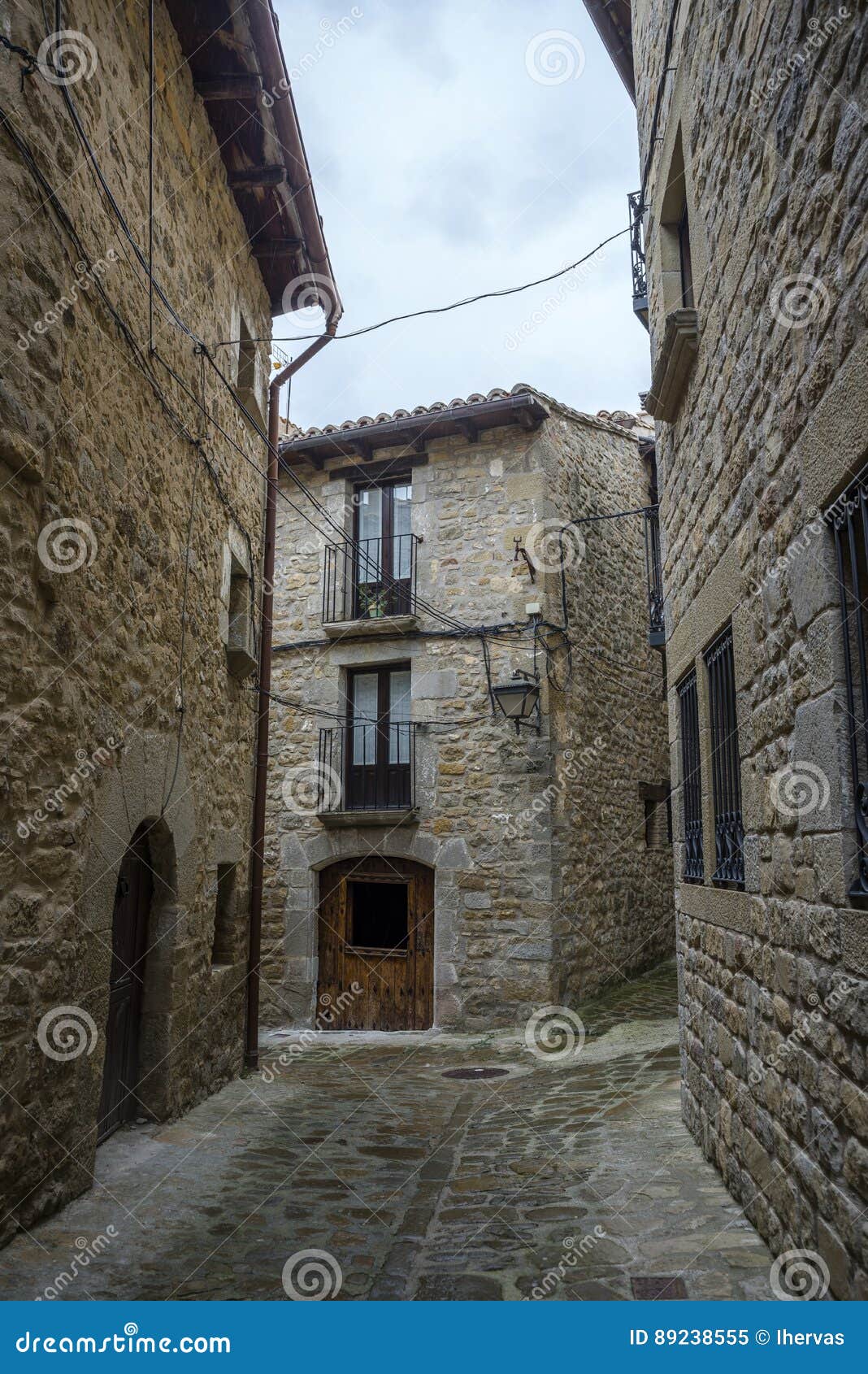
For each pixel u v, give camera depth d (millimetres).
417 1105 5656
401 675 10148
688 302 4930
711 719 4070
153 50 4285
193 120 5180
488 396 9672
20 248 2889
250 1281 2830
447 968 9164
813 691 2557
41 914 3051
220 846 5629
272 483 7105
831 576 2438
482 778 9359
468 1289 2750
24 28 2965
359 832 9766
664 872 12109
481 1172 4086
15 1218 2924
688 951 4426
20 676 2895
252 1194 3674
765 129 2938
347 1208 3562
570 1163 4102
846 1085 2273
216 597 5531
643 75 5727
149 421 4289
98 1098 3562
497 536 9734
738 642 3410
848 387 2230
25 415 2877
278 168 5848
